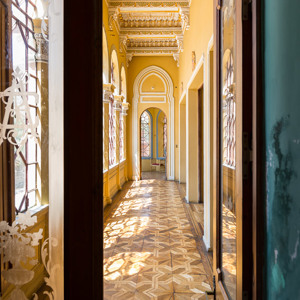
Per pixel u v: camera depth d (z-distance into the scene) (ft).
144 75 41.60
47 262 4.94
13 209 4.88
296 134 4.15
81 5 4.96
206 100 15.85
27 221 4.89
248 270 5.44
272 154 4.91
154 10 27.02
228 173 6.84
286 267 4.41
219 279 7.31
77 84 4.98
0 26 4.78
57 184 4.98
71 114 4.98
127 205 26.20
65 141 4.97
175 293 10.78
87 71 4.98
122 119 38.70
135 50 39.29
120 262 13.74
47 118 4.96
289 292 4.32
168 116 41.83
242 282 5.42
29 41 4.91
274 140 4.83
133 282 11.69
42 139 4.96
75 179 4.98
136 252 15.06
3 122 4.83
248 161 5.48
